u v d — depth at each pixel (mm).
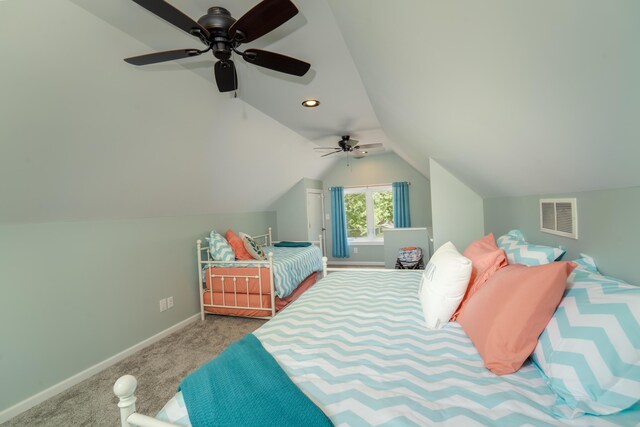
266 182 4449
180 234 3289
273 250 4453
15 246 1918
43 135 1677
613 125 708
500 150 1405
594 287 938
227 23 1329
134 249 2734
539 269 1020
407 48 1109
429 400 831
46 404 1953
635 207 931
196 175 3020
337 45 1669
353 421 760
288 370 1015
